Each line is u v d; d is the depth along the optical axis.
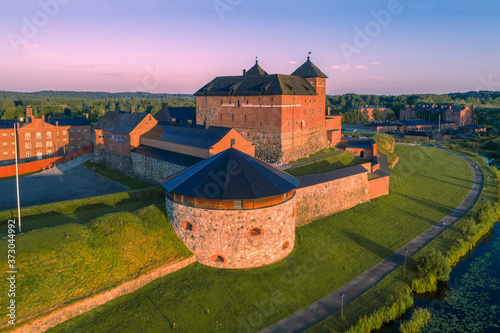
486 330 26.80
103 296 25.59
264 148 59.88
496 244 41.84
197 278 29.36
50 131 86.75
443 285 32.91
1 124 81.56
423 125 144.88
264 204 31.02
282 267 31.78
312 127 68.25
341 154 68.69
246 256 30.91
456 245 38.78
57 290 24.39
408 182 63.97
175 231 32.75
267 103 58.34
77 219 35.78
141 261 28.83
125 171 63.69
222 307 26.47
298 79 66.94
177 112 83.00
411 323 26.47
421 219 46.81
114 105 166.75
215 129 51.59
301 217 42.31
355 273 32.53
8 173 62.16
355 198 50.19
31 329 22.38
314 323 25.44
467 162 84.94
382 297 28.83
